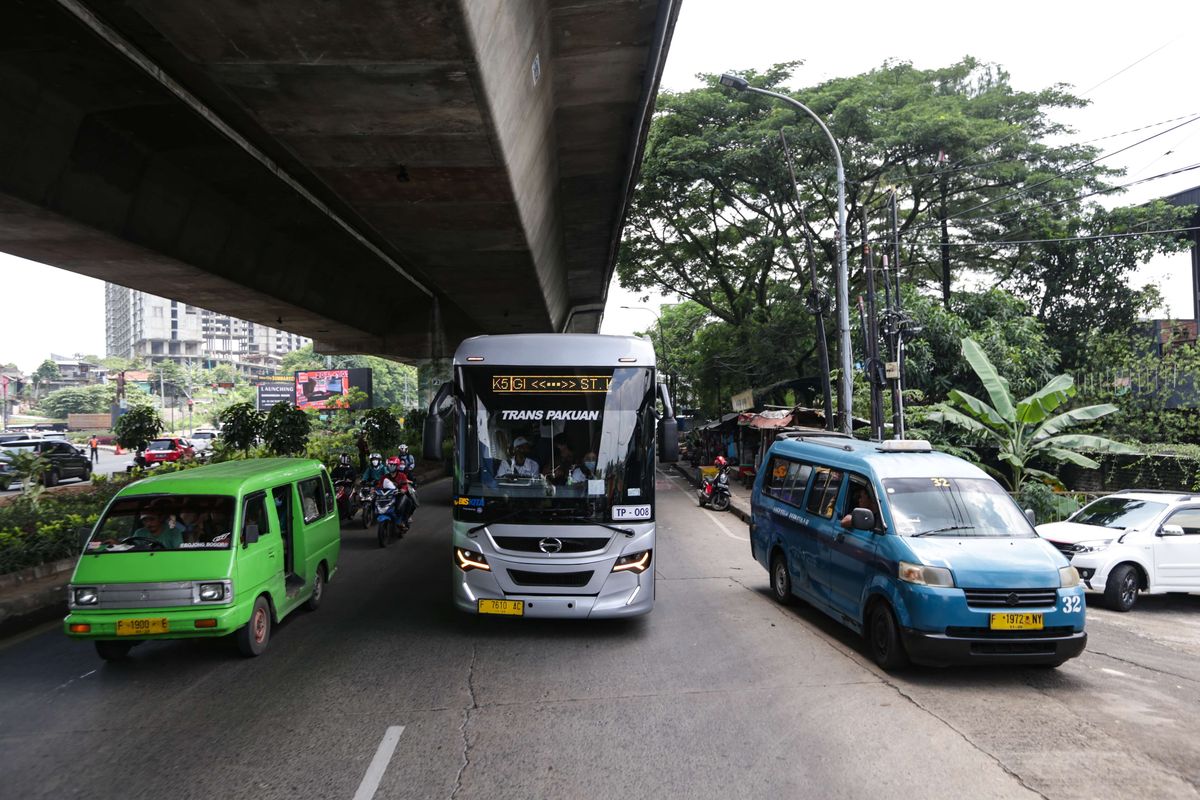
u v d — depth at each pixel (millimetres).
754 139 26641
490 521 7578
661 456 7996
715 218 32781
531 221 15234
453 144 10008
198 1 6469
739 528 16984
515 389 7863
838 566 7723
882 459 7922
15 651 7301
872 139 25812
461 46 7266
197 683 6312
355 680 6375
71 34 8477
